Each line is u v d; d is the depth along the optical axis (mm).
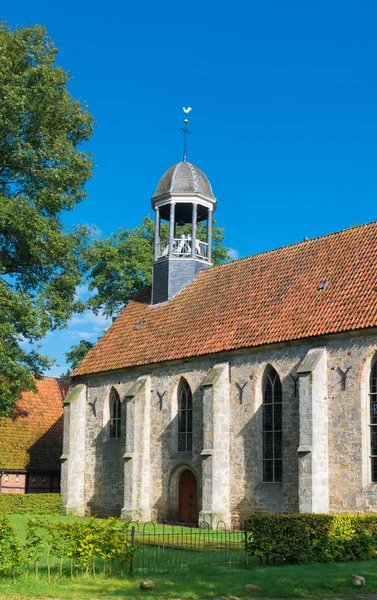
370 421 31734
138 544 24297
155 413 43000
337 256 38562
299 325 35375
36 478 53000
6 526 19953
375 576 20266
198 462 39531
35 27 43625
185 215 52281
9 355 40062
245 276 43625
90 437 47969
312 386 32812
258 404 36781
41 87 40688
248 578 20031
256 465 36250
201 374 40188
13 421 54906
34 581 18672
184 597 17484
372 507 30672
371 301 33125
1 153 41219
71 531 20172
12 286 43094
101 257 56656
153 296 49281
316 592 18250
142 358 44094
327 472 32656
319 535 24172
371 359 31969
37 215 40031
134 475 42188
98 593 17547
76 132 45781
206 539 30859
